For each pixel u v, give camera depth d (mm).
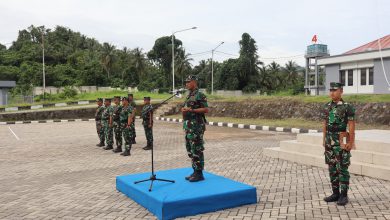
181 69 69188
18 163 10227
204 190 5535
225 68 62719
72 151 12391
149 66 78562
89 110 33781
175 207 5031
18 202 6160
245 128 20078
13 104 39250
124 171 8641
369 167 7352
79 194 6566
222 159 9977
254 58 61750
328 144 5539
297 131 17094
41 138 17016
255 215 5102
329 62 32906
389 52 27391
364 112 18281
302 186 6746
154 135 16984
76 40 94625
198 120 6133
